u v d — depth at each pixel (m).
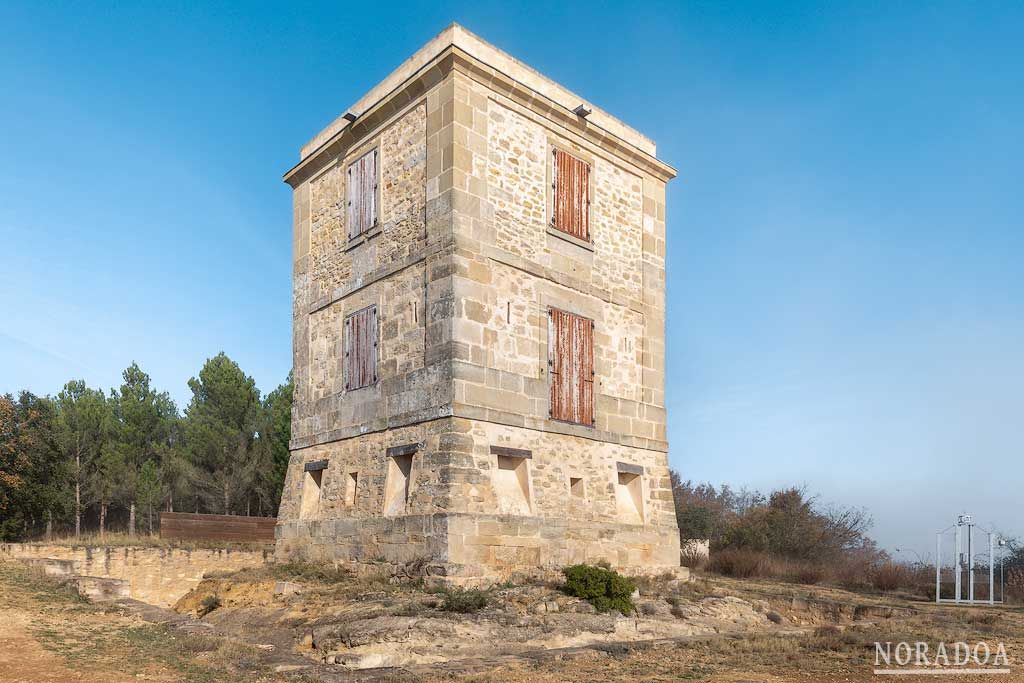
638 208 18.81
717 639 12.25
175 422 33.94
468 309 14.66
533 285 15.98
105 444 32.94
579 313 16.84
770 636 12.85
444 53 15.05
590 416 16.66
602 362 17.22
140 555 17.44
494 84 15.76
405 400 15.20
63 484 31.72
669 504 18.12
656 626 12.94
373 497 15.46
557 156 16.94
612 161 18.23
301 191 19.31
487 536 13.96
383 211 16.61
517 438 15.09
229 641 10.54
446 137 15.11
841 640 12.50
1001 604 21.97
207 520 20.92
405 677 8.70
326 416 17.36
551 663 10.04
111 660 8.97
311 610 13.11
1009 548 28.02
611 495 16.78
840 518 33.62
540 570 14.73
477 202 15.16
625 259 18.23
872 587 24.92
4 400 30.41
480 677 8.98
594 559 15.96
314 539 16.72
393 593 13.32
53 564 14.95
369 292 16.72
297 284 18.98
